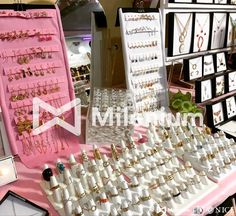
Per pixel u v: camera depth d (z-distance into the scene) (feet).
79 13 3.77
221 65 4.69
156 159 3.00
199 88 4.07
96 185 2.54
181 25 4.36
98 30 4.05
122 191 2.51
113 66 4.61
